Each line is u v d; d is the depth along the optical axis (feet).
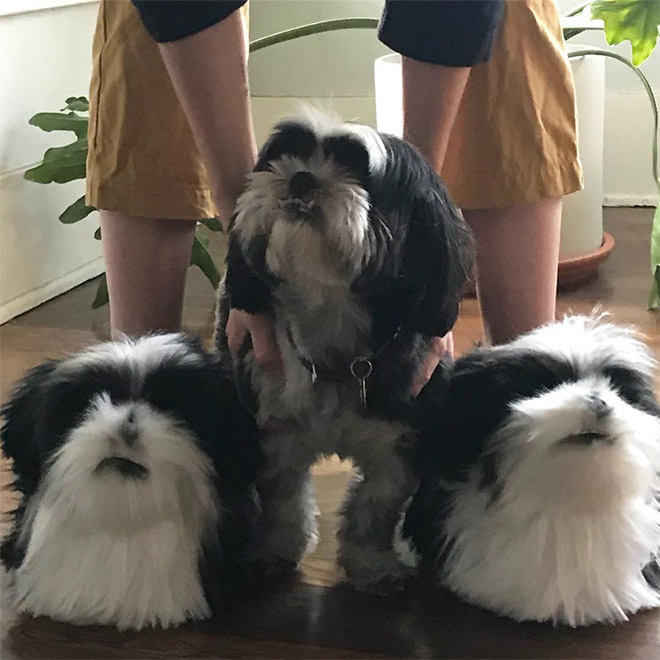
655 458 3.71
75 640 3.79
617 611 3.87
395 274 3.65
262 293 3.91
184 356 3.96
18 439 3.96
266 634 3.84
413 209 3.69
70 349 6.93
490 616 3.94
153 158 5.06
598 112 8.09
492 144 5.00
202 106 4.25
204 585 3.97
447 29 4.02
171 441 3.67
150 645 3.76
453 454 3.91
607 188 10.92
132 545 3.80
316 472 5.27
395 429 3.85
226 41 4.17
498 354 3.98
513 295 5.31
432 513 4.14
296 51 10.53
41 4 7.77
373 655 3.70
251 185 3.73
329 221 3.46
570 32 7.48
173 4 4.07
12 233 7.77
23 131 7.83
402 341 3.82
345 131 3.59
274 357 3.88
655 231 7.36
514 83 4.96
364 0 10.24
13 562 4.20
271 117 10.71
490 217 5.17
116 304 5.47
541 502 3.74
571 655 3.69
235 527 4.07
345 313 3.77
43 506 3.89
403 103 4.26
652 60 10.35
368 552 4.14
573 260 8.05
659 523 3.97
